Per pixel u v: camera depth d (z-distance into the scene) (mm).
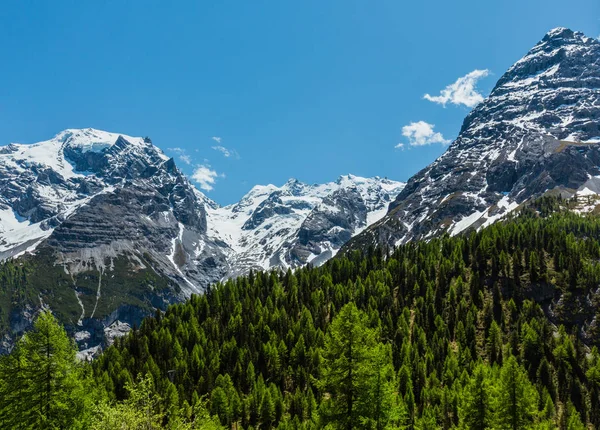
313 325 163750
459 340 150375
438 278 180875
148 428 41406
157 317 186500
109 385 123812
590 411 122562
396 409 42344
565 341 139500
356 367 41500
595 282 161500
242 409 127062
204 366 145000
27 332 46156
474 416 58188
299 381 140500
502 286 171250
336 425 41906
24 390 43844
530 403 55500
